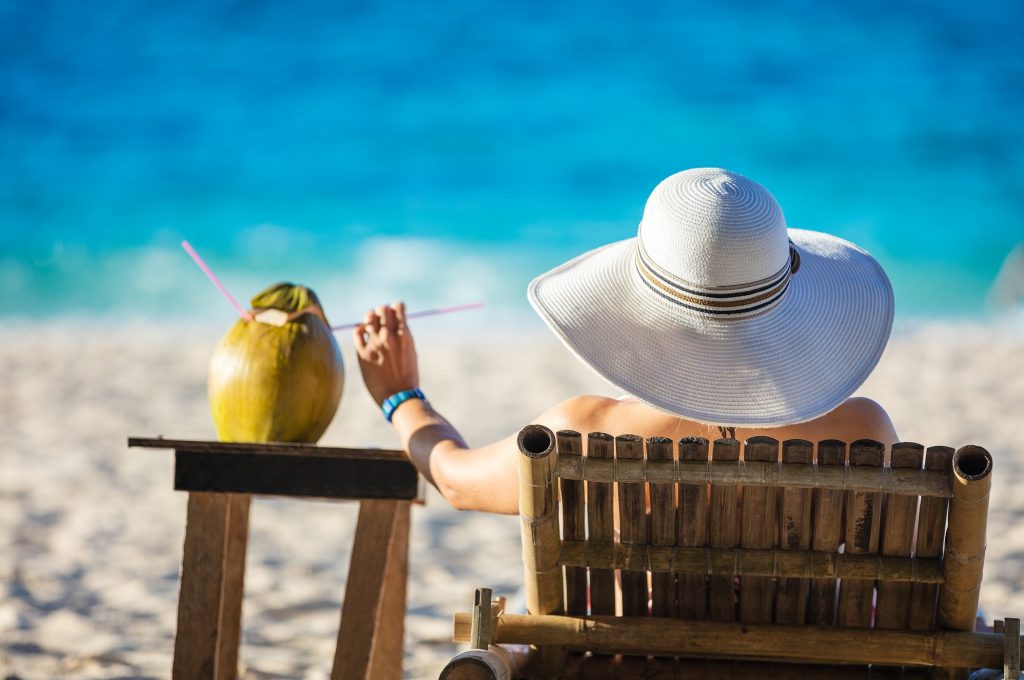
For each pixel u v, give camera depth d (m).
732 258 3.62
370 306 27.97
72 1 49.19
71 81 45.78
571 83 45.06
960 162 38.81
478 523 10.89
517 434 3.70
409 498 4.33
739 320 3.69
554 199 37.91
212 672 4.31
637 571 3.74
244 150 42.22
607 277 3.89
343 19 48.03
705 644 3.73
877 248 32.94
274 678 6.84
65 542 10.20
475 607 3.68
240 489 4.36
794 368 3.69
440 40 47.28
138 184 39.50
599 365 3.67
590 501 3.67
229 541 5.11
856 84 44.34
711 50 46.03
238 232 35.50
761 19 46.91
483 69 46.28
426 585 8.98
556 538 3.67
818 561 3.62
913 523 3.57
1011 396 16.12
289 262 32.44
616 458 3.55
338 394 4.68
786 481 3.49
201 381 18.62
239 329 4.59
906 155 39.56
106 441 14.45
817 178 38.38
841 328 3.86
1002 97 43.00
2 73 46.00
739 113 42.94
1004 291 28.02
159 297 28.80
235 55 47.34
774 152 40.47
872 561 3.60
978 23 46.06
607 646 3.78
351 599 4.28
